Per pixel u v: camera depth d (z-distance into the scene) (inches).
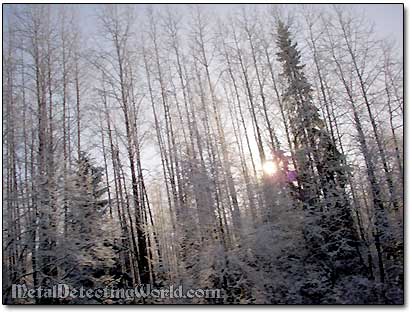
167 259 721.6
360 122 658.2
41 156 596.7
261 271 542.6
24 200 569.9
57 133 677.9
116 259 671.8
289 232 586.9
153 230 697.0
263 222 590.6
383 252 620.4
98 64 744.3
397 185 620.7
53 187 556.1
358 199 682.2
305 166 698.2
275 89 775.1
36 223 537.0
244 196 620.7
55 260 532.7
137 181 687.7
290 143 736.3
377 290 544.4
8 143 658.8
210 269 548.1
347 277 575.5
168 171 751.7
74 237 548.7
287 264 577.9
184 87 789.9
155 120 775.7
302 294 548.1
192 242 593.3
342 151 682.8
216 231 589.0
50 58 695.7
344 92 701.9
